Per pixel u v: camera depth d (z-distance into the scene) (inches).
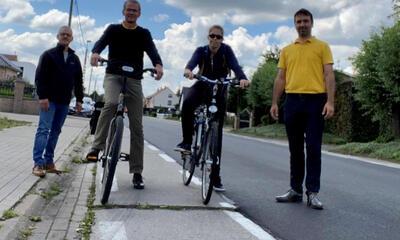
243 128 1603.1
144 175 311.3
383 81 759.1
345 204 258.8
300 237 187.6
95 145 240.8
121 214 203.3
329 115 234.7
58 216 196.4
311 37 243.6
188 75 242.4
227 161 445.4
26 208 193.0
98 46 240.1
